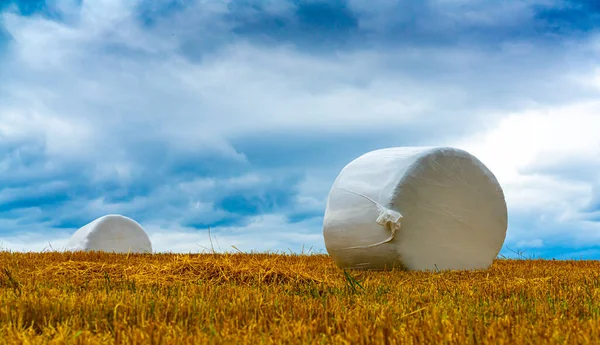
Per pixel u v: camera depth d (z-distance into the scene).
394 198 9.58
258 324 4.12
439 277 8.29
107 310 4.61
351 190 10.14
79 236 17.16
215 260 8.00
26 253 12.86
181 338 3.54
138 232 17.84
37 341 3.57
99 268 8.24
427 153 9.91
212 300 5.26
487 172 10.66
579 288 6.34
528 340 3.48
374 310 4.61
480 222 10.53
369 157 10.46
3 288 6.17
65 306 4.72
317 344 3.45
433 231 9.91
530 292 6.03
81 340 3.51
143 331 3.77
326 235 10.48
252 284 7.10
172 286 6.43
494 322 3.97
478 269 10.18
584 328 3.82
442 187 10.04
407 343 3.42
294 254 13.26
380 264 9.80
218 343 3.46
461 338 3.51
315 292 6.01
